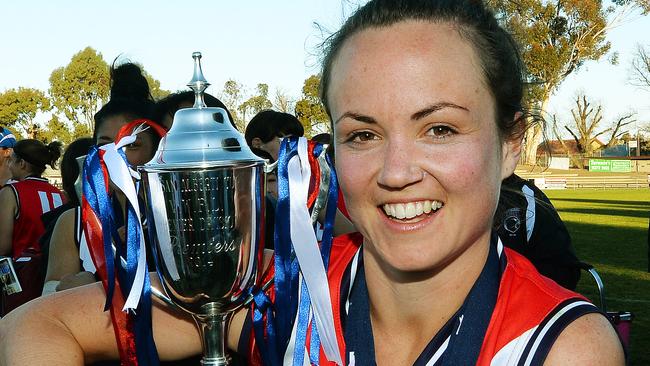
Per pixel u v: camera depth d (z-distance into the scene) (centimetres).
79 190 158
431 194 102
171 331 126
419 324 113
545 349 100
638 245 1131
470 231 104
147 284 119
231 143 115
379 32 106
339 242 131
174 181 110
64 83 4731
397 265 105
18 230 410
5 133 520
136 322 119
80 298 124
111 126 229
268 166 122
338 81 108
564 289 109
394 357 115
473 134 103
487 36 109
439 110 100
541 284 109
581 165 4912
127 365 120
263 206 119
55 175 3164
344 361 116
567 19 3319
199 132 115
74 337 121
